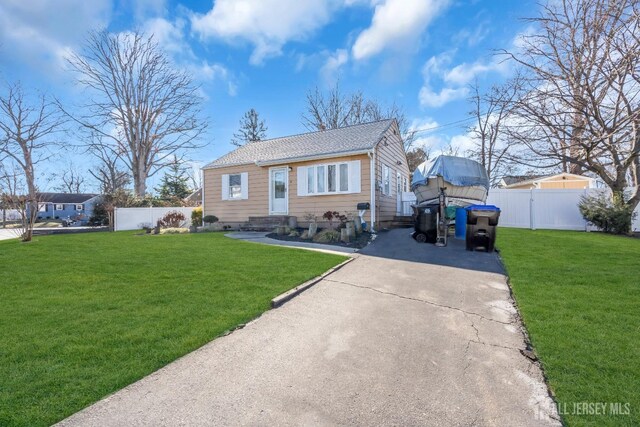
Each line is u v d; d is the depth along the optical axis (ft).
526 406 7.79
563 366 9.32
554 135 37.29
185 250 26.61
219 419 7.23
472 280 18.20
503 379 8.88
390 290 16.53
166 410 7.48
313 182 42.37
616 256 23.09
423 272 19.83
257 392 8.25
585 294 15.23
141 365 9.24
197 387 8.39
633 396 7.97
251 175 47.50
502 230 38.24
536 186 78.23
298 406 7.72
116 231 54.80
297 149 46.06
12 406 7.35
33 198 40.63
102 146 84.79
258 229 44.04
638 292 15.35
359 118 103.55
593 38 33.50
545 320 12.44
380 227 40.52
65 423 6.95
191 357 9.86
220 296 15.01
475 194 34.99
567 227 41.04
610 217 36.60
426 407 7.74
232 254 24.54
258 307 13.74
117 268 20.18
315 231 34.53
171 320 12.34
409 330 12.00
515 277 18.26
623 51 29.68
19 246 30.04
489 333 11.75
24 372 8.68
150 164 86.94
